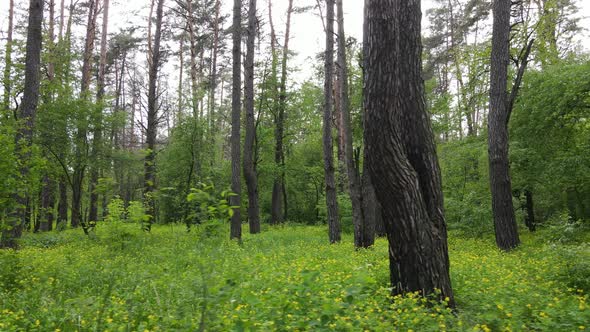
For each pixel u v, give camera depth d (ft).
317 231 68.74
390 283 19.19
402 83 18.90
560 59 56.90
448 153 69.05
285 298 13.73
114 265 25.45
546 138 52.70
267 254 32.37
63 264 28.40
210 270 12.03
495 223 40.93
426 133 19.04
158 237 46.91
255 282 16.62
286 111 87.04
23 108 39.93
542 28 49.62
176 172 73.51
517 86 41.16
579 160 49.29
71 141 58.59
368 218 41.22
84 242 47.80
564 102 47.98
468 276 23.15
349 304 13.03
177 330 12.23
